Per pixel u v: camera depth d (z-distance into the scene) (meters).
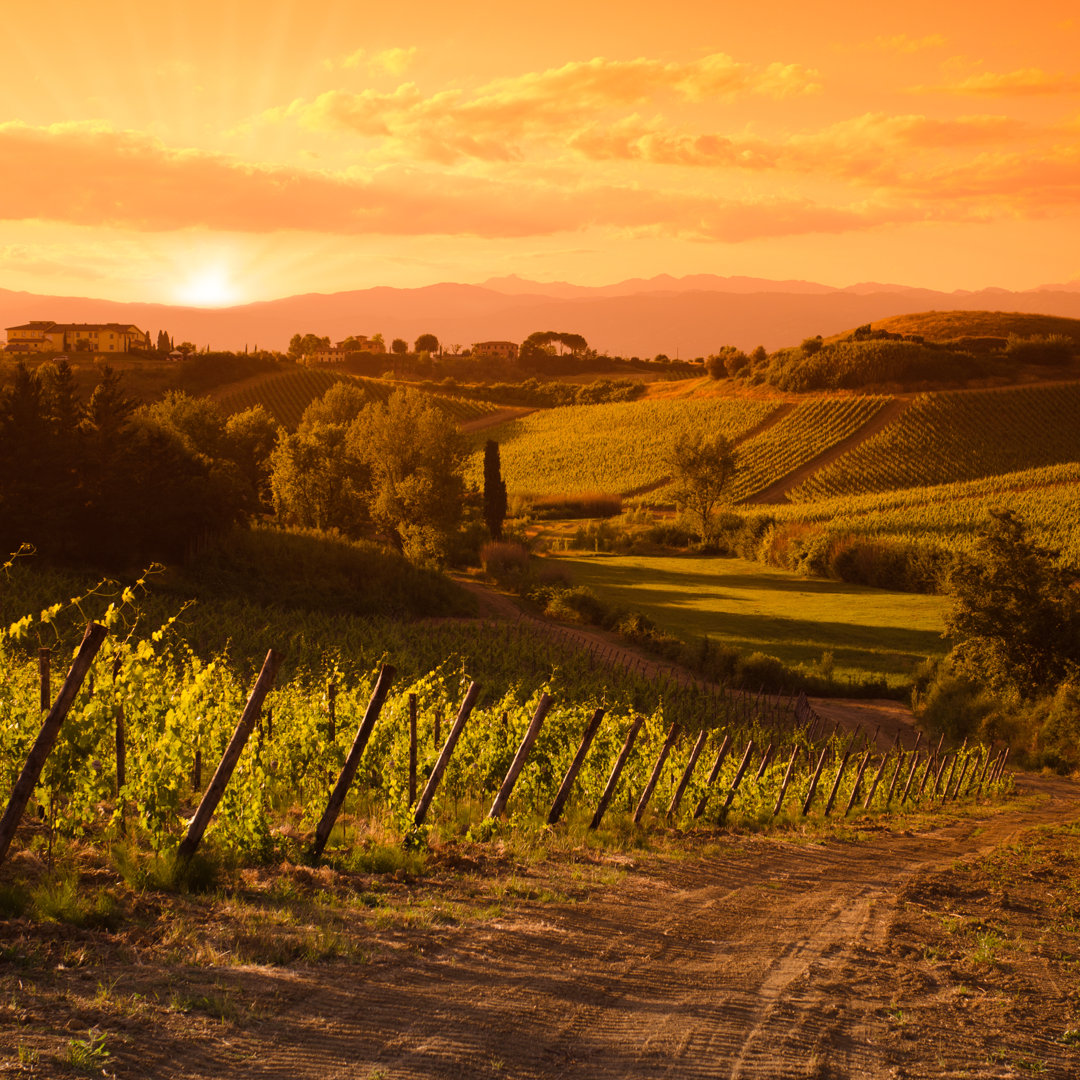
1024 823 20.11
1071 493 110.25
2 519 43.53
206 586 48.00
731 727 30.59
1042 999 6.80
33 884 6.25
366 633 40.03
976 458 134.25
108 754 8.82
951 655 48.06
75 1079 3.73
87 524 45.81
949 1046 5.59
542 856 10.09
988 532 46.91
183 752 8.24
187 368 184.88
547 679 36.09
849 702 49.00
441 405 193.12
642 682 38.81
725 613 69.50
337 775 10.97
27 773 6.15
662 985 6.14
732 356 198.62
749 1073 4.80
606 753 15.61
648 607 70.31
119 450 49.84
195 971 5.21
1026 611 44.91
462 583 70.88
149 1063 4.01
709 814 15.95
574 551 106.06
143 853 7.49
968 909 9.96
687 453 110.62
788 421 153.50
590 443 158.00
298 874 7.75
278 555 54.34
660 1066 4.78
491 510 87.25
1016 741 40.84
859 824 17.75
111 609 8.41
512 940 6.75
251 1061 4.19
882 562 85.75
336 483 70.88
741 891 9.77
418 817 9.79
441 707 14.27
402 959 5.96
